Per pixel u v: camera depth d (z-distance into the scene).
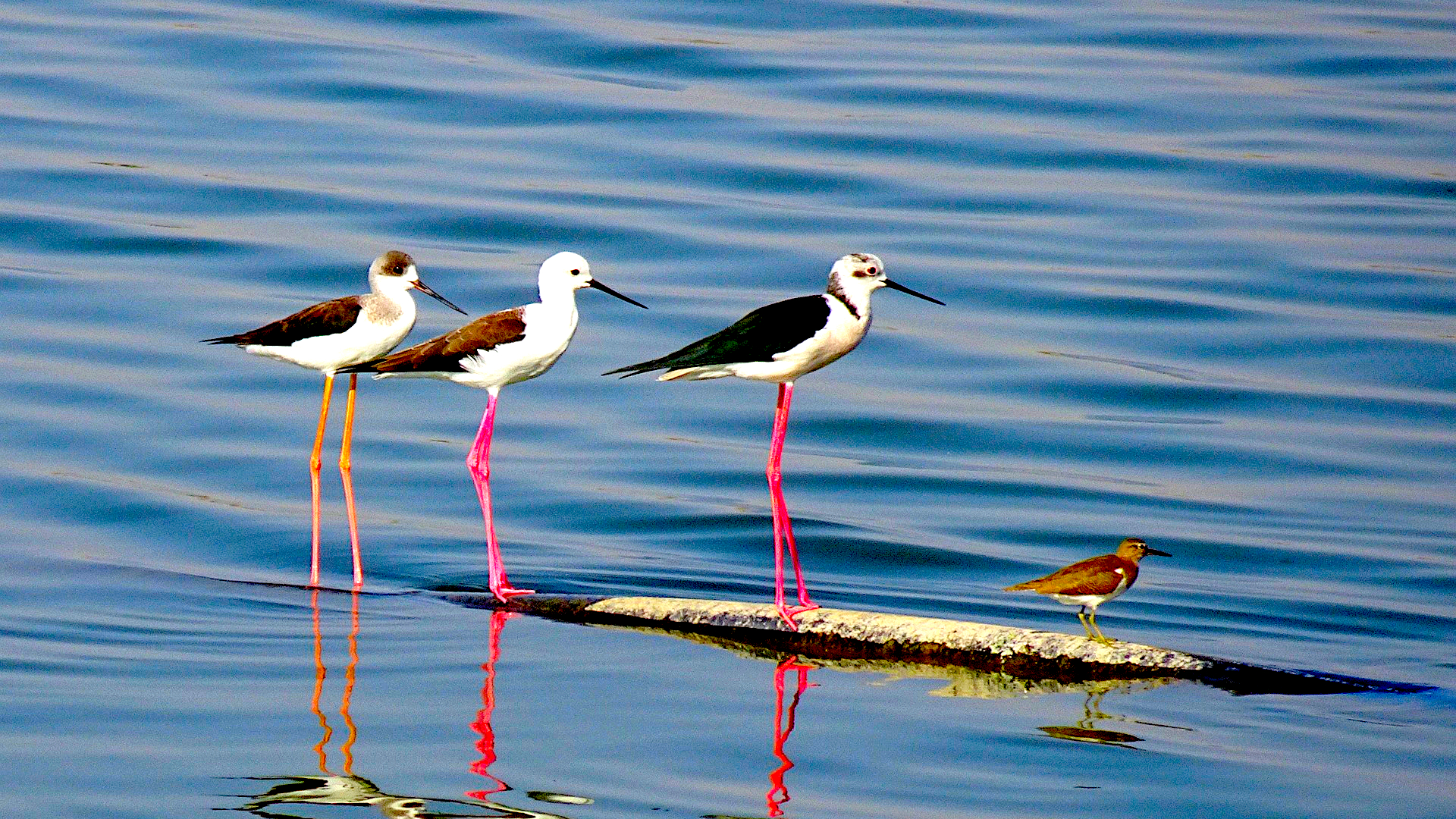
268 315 20.44
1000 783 9.53
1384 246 23.48
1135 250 23.45
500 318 13.39
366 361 13.82
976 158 26.39
